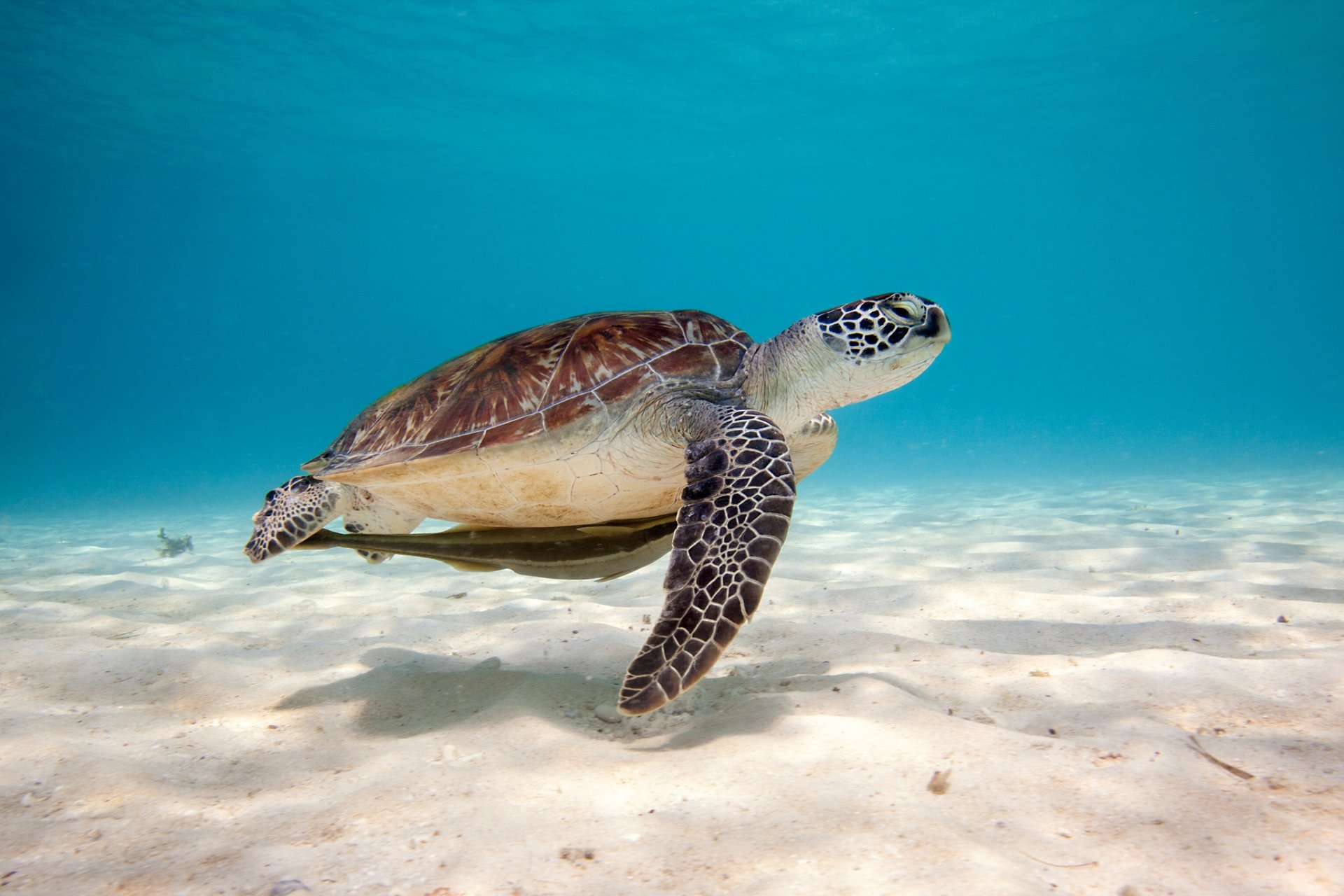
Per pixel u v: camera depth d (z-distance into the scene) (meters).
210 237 77.62
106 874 1.83
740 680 3.44
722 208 74.31
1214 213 77.31
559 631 4.32
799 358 3.77
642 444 3.51
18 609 5.51
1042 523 9.09
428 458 3.52
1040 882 1.67
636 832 1.95
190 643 4.49
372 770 2.44
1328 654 3.18
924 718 2.63
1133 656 3.29
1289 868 1.71
